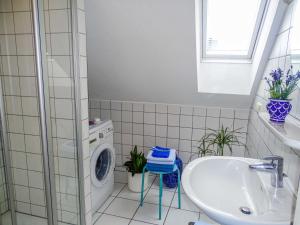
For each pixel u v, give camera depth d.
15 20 1.64
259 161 1.34
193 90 2.50
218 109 2.72
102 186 2.33
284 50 1.44
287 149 1.14
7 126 1.85
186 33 1.88
